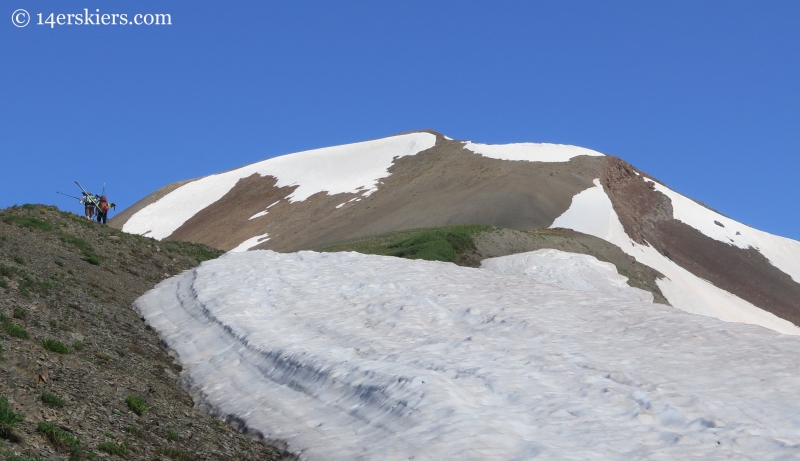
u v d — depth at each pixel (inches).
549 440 454.0
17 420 402.3
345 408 565.0
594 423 472.7
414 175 4601.4
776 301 3476.9
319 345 728.3
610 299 897.5
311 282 1071.0
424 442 466.9
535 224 3257.9
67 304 823.7
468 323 799.1
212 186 5556.1
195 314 923.4
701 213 4212.6
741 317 3051.2
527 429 477.7
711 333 675.4
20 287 802.2
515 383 559.2
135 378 631.8
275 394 626.5
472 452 437.7
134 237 1378.0
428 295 940.0
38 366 506.6
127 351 730.8
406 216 3668.8
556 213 3410.4
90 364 605.0
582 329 733.9
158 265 1278.3
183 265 1332.4
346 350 700.7
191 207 5319.9
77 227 1290.6
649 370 570.9
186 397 652.7
